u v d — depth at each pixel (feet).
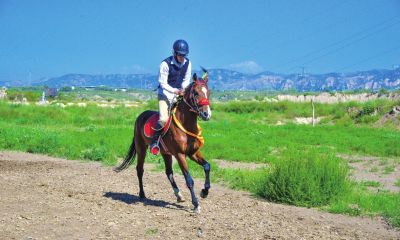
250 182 41.47
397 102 128.47
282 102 178.60
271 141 77.05
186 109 29.73
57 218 27.45
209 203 33.37
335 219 30.58
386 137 88.84
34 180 39.70
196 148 30.50
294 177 35.58
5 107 122.11
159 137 30.89
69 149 61.62
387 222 29.99
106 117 127.03
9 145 66.39
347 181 38.29
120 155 60.08
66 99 329.93
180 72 31.65
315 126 111.96
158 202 33.37
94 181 40.75
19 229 25.12
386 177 49.93
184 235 25.04
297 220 29.45
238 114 169.27
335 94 247.09
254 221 28.45
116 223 26.94
